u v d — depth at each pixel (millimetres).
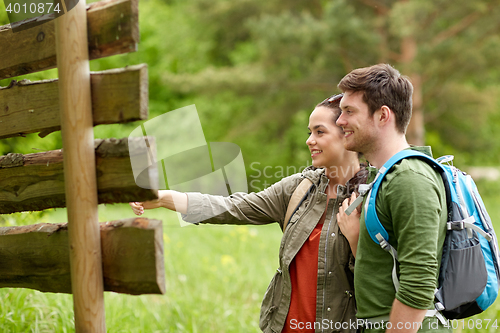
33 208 1827
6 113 1826
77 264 1592
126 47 1560
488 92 12906
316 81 12680
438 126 14133
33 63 1740
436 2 10023
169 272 4766
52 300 3133
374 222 1631
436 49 10055
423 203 1543
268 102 13695
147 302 3791
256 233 6703
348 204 1888
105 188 1616
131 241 1587
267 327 2035
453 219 1646
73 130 1568
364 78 1704
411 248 1532
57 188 1734
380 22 10625
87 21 1607
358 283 1704
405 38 10633
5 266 1894
